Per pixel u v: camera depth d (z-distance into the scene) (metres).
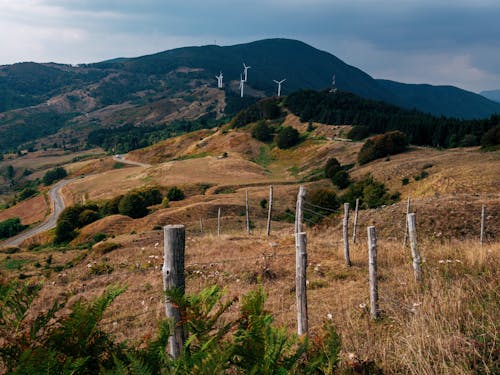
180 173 97.94
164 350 2.05
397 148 79.75
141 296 10.87
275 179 89.31
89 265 16.75
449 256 10.09
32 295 2.16
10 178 177.88
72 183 114.62
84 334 2.04
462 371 2.65
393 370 3.13
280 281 11.39
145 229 50.34
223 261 14.18
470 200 25.58
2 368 1.94
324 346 2.65
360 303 6.95
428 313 4.01
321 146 103.44
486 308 3.91
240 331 2.11
